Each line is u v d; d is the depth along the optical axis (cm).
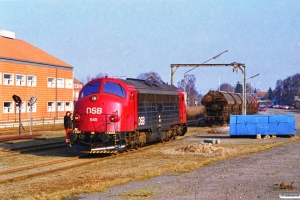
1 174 1636
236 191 1189
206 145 2405
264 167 1658
